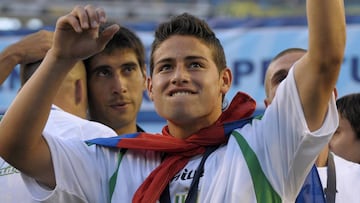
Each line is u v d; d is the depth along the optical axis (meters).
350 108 9.97
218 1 27.91
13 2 23.84
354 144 9.95
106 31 6.45
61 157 6.87
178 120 6.98
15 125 6.53
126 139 7.20
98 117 10.36
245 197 6.56
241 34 15.88
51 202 6.83
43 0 24.36
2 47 16.88
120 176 7.04
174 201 6.82
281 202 6.62
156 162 7.15
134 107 10.38
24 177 6.95
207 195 6.70
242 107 7.23
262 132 6.84
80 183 6.96
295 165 6.63
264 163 6.70
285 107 6.70
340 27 6.47
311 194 7.24
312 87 6.53
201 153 7.04
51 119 8.52
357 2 28.97
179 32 7.19
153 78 7.20
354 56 15.23
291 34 15.75
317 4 6.46
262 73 15.73
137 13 23.50
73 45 6.45
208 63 7.09
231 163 6.77
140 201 6.79
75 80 9.44
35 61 9.52
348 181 8.12
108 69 10.19
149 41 16.03
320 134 6.55
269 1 28.70
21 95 6.57
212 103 7.04
